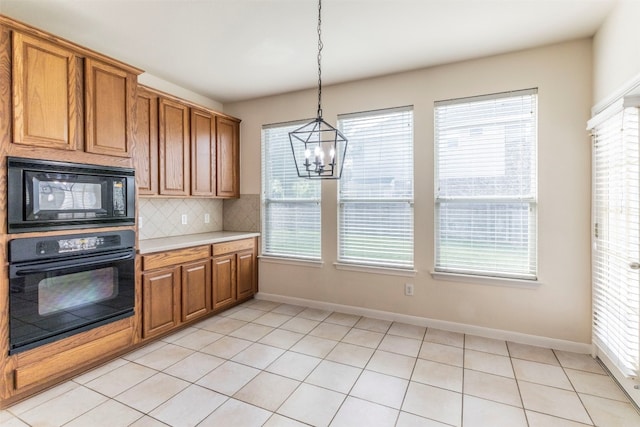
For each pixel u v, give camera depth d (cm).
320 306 376
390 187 339
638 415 190
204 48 278
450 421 186
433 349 275
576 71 265
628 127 201
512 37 260
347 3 215
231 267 371
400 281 335
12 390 197
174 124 331
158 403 201
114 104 250
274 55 290
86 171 231
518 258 290
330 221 366
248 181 416
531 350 273
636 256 198
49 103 211
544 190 276
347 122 356
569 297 272
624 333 209
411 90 324
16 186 196
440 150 316
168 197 325
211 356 262
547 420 186
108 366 245
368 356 263
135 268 267
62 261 217
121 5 216
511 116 289
